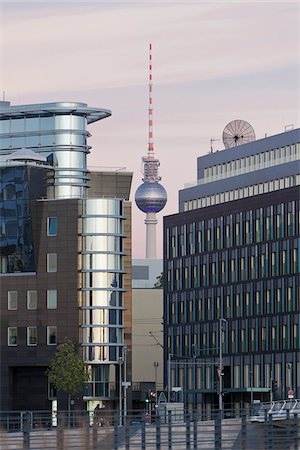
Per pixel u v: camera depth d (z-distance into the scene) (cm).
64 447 9962
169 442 9544
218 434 9538
